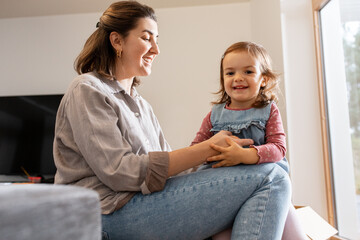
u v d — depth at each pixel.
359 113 1.74
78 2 2.90
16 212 0.32
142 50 1.12
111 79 1.05
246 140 0.91
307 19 2.16
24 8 2.99
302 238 0.87
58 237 0.36
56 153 0.92
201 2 2.91
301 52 2.14
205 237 0.82
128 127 0.91
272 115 1.05
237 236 0.74
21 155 2.96
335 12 1.95
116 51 1.11
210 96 2.88
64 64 3.08
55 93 3.05
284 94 2.10
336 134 1.98
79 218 0.38
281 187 0.79
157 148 1.12
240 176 0.80
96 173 0.81
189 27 2.97
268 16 2.39
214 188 0.79
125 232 0.80
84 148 0.82
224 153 0.83
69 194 0.38
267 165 0.85
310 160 2.06
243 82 1.09
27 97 3.01
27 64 3.11
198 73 2.92
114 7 1.13
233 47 1.16
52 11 3.05
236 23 2.93
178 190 0.80
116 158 0.79
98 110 0.84
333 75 2.00
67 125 0.90
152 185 0.79
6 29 3.17
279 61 2.18
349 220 1.86
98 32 1.12
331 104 2.03
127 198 0.80
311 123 2.08
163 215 0.78
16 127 2.99
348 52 1.83
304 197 2.04
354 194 1.81
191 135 2.86
